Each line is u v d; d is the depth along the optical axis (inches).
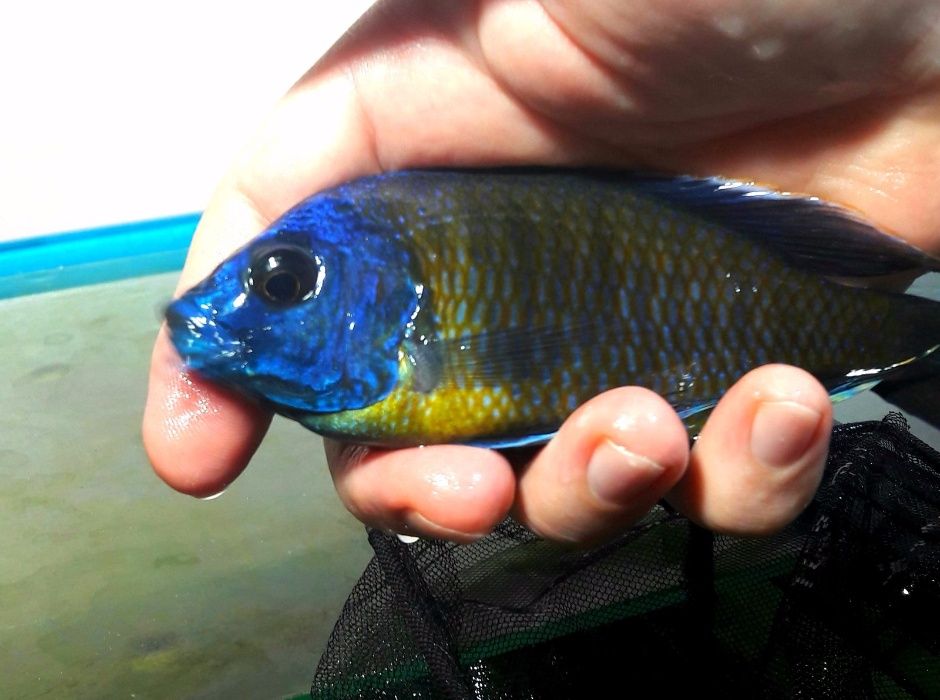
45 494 7.2
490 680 5.2
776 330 4.5
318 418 4.3
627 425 3.9
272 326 4.2
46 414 8.2
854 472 5.5
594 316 4.3
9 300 10.5
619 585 5.7
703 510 4.3
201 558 6.5
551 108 5.2
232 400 4.7
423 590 5.2
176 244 11.5
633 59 4.8
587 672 5.3
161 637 5.8
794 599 5.2
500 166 5.0
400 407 4.3
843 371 4.6
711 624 5.4
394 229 4.3
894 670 5.2
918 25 4.5
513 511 4.5
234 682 5.5
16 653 5.8
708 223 4.5
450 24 5.1
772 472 4.1
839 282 4.8
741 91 5.0
